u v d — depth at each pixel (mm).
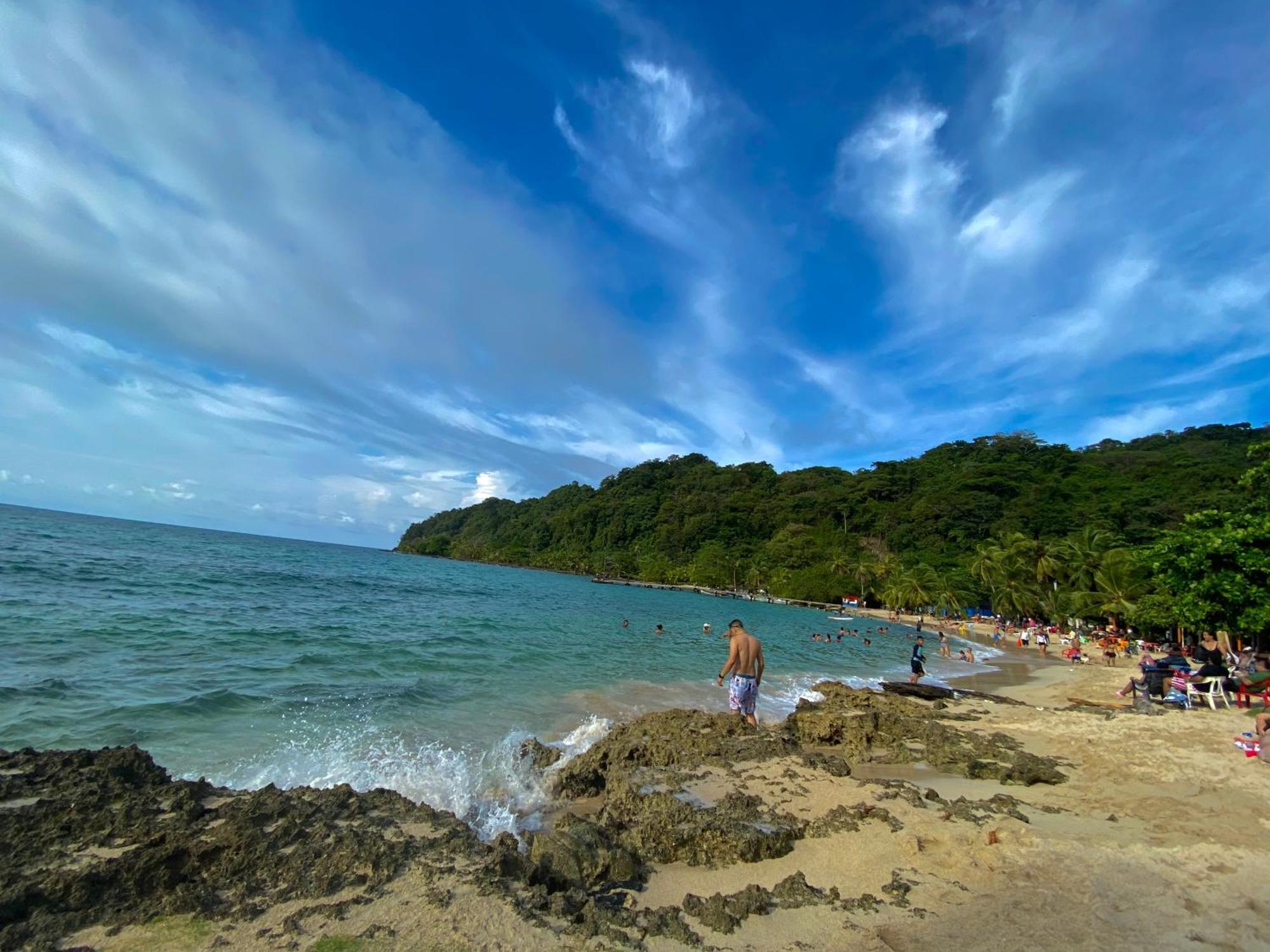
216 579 36625
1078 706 15719
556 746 10070
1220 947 4406
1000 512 97562
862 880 5516
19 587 22594
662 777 8086
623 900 5105
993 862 5777
